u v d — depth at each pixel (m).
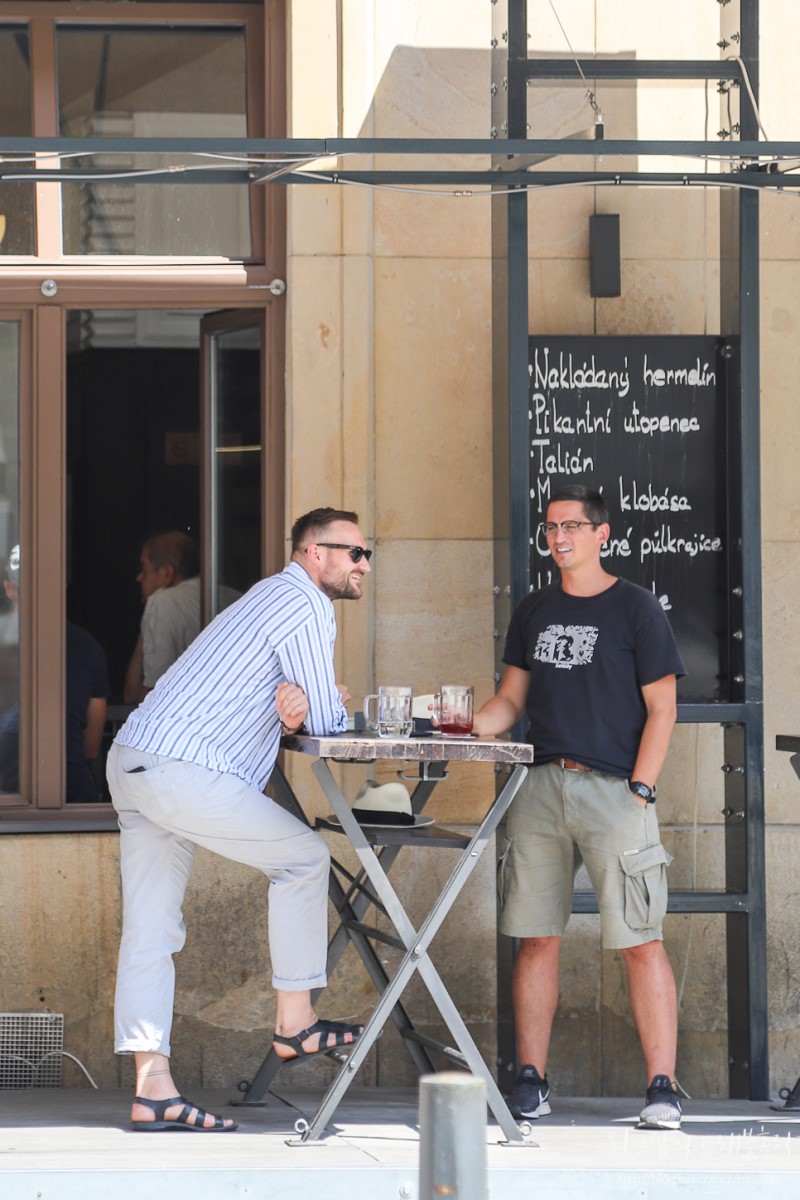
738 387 12.29
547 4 13.12
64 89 13.20
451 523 13.03
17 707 12.99
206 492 13.27
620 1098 12.55
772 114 13.27
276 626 10.15
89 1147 9.73
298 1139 9.91
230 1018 12.69
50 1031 12.55
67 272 12.91
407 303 13.02
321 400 12.80
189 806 9.94
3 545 13.02
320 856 10.20
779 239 13.30
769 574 13.26
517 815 11.12
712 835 13.07
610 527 12.54
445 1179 6.03
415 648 12.98
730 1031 12.40
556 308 13.15
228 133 13.24
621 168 12.66
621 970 12.98
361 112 12.88
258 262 13.10
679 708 12.10
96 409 13.17
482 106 13.07
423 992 12.77
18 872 12.58
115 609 13.24
